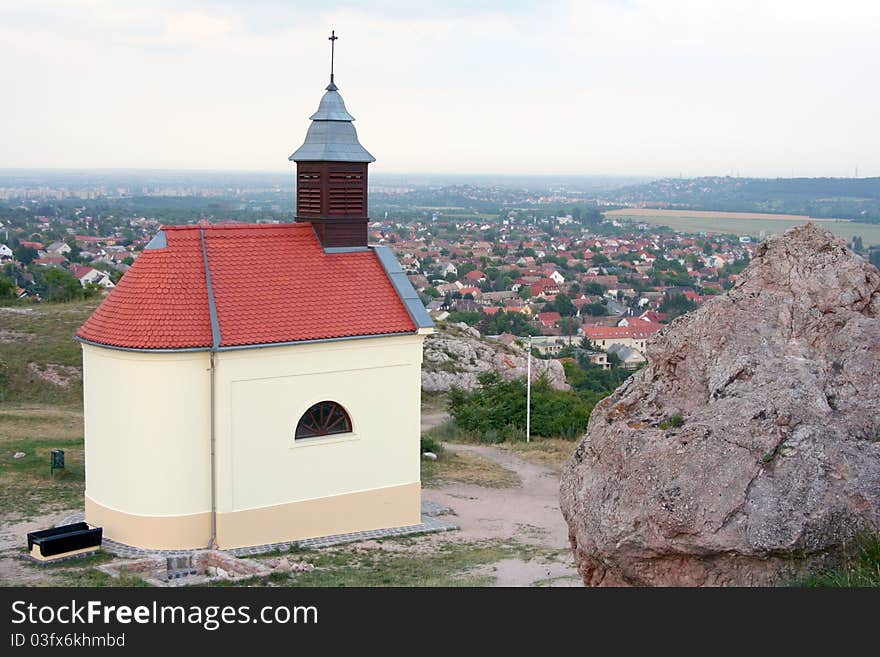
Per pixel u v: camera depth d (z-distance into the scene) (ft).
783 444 40.78
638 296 477.77
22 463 104.47
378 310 85.25
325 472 83.05
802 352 45.70
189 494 77.10
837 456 40.19
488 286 520.42
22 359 149.69
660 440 42.22
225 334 77.05
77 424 127.65
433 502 98.94
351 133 88.89
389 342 84.84
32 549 72.84
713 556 39.75
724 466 40.32
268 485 80.07
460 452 128.26
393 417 86.28
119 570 68.44
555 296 480.64
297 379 80.64
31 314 173.58
